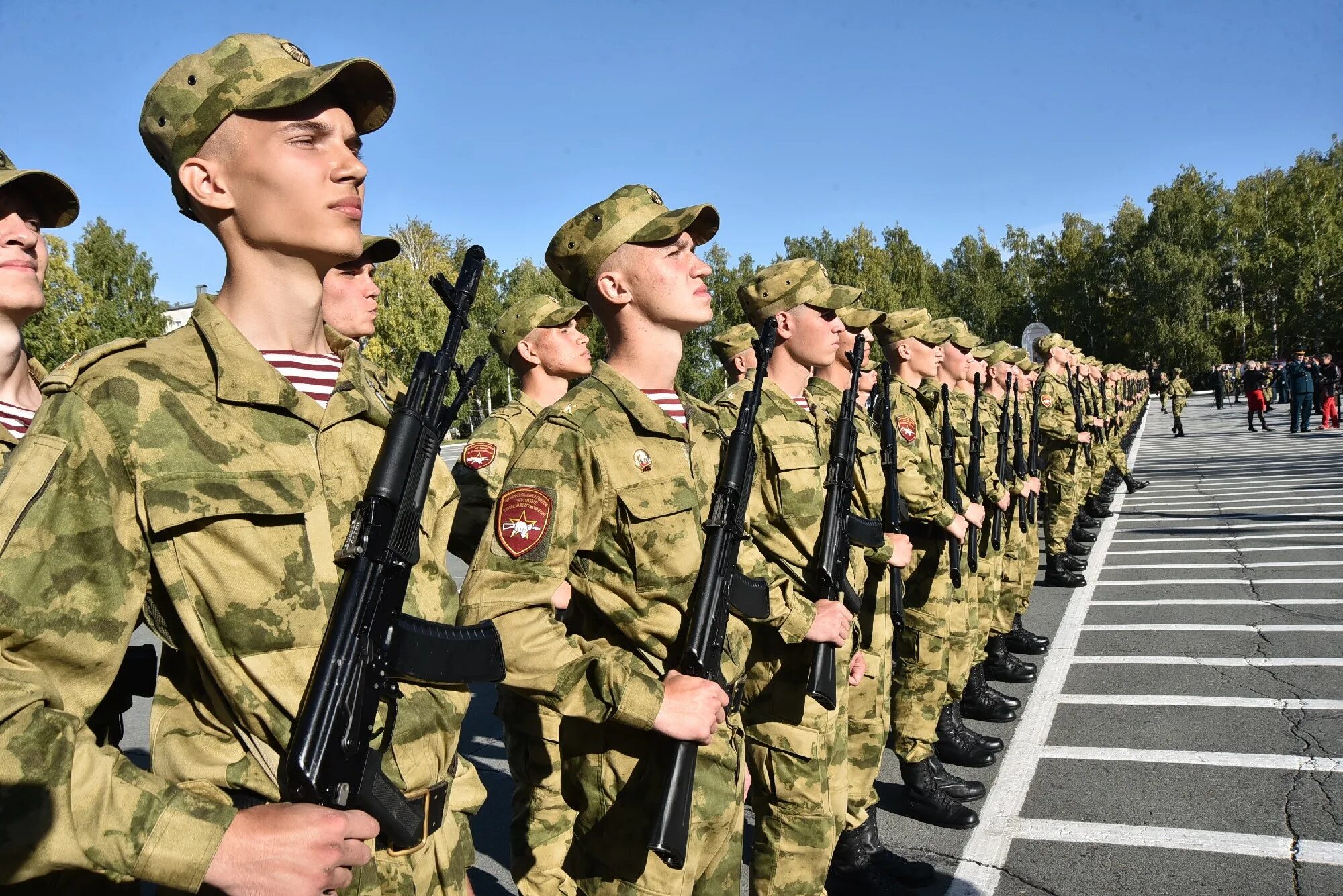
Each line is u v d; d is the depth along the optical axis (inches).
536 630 80.7
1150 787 167.2
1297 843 143.3
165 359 56.1
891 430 169.8
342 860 49.5
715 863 93.7
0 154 82.6
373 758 55.6
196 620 53.7
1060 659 251.3
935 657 171.6
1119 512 498.3
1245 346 2038.6
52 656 48.3
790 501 128.1
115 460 51.9
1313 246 1879.9
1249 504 479.2
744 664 103.5
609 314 99.7
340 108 61.7
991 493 232.1
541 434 87.4
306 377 62.1
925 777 167.3
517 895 144.2
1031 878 141.6
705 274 100.0
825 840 120.5
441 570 67.7
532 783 123.0
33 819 43.4
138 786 47.1
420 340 1108.5
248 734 55.2
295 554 56.1
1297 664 225.5
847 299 143.4
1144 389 1315.2
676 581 89.3
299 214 59.2
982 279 2331.4
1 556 46.8
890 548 150.1
